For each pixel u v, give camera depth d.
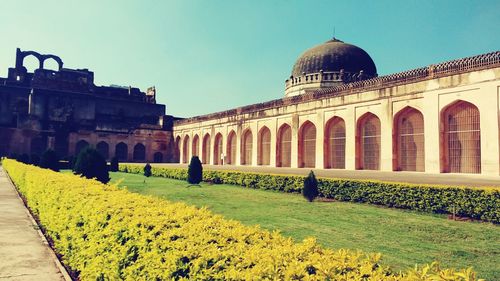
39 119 45.97
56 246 5.97
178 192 14.36
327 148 23.94
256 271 2.17
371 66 34.91
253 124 31.97
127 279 3.29
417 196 10.63
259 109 31.11
